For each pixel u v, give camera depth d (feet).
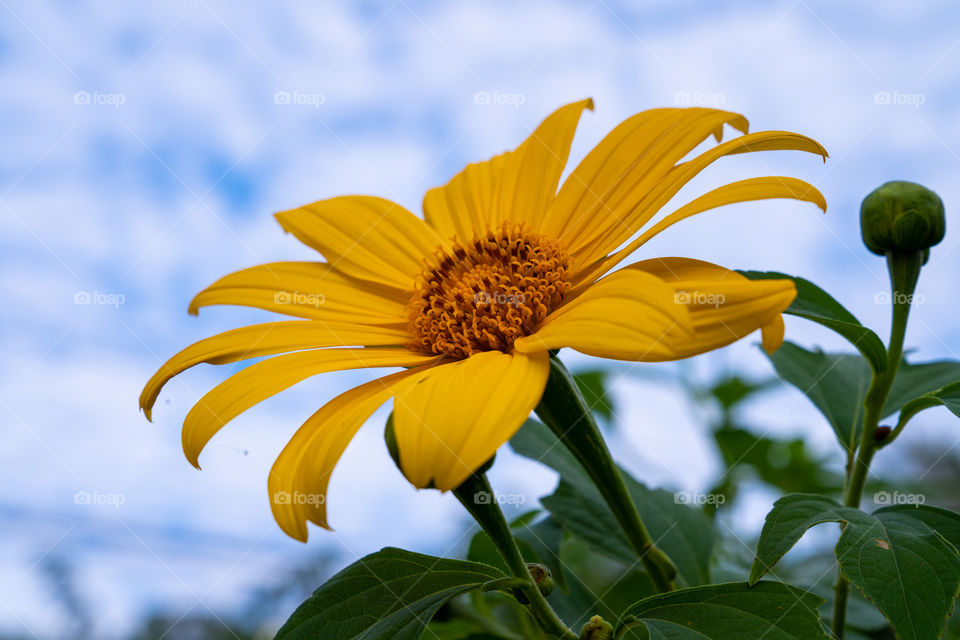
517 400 0.83
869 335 0.96
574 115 1.06
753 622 0.85
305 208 1.08
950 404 0.94
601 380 1.30
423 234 1.07
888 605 0.83
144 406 0.97
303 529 0.85
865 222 0.99
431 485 0.82
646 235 0.91
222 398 0.93
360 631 0.88
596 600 1.09
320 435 0.87
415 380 0.88
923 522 0.87
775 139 0.93
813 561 1.17
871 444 0.99
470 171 1.10
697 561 1.06
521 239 0.99
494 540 0.91
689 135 0.98
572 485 1.10
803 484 1.28
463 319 0.97
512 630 1.16
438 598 0.89
